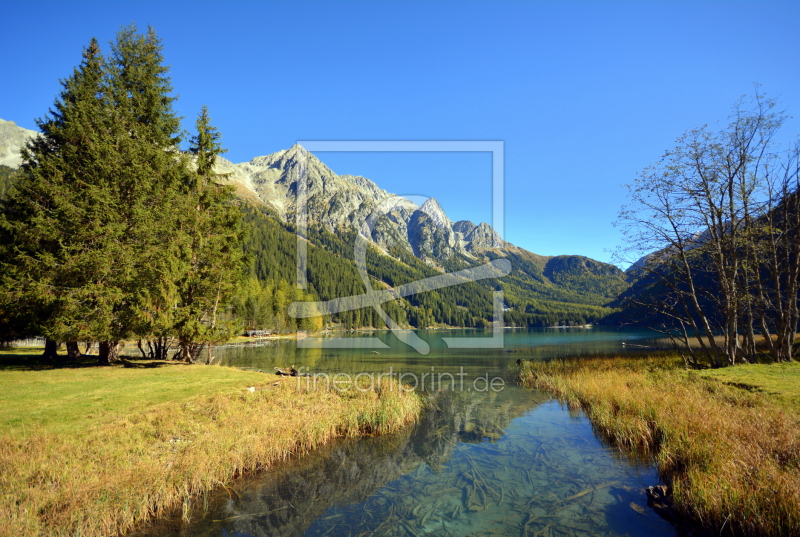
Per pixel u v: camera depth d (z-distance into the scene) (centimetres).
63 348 2761
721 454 791
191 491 785
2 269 1608
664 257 2038
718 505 640
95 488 670
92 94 1884
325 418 1230
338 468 980
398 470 970
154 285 1739
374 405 1402
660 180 1955
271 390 1505
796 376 1409
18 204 1717
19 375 1527
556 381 2052
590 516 712
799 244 1759
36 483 661
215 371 1834
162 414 1068
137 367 1861
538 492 830
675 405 1162
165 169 1933
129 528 649
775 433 850
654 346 3975
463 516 729
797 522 557
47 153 1827
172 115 2178
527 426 1359
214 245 2117
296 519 717
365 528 684
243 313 6250
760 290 1861
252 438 991
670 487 789
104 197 1620
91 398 1186
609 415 1277
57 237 1571
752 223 1797
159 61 2156
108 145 1714
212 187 2247
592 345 4778
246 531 668
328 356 3622
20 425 909
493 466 992
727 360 1866
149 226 1725
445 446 1157
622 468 959
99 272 1567
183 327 1941
